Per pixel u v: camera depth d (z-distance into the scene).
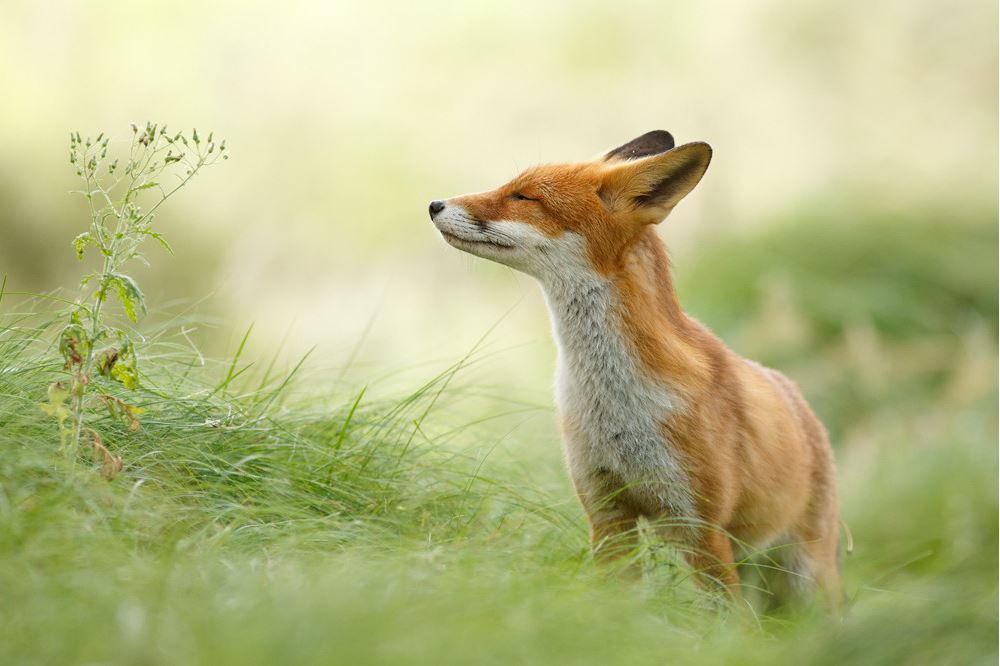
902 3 28.62
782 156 24.69
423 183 26.66
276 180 26.78
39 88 27.78
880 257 19.19
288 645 5.02
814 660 6.52
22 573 5.64
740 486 8.29
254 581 5.77
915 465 14.74
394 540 7.28
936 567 12.09
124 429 7.47
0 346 7.80
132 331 8.70
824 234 19.86
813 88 27.50
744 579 8.88
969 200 20.98
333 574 5.95
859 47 28.47
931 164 23.08
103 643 5.04
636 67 29.77
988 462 14.59
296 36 31.19
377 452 8.61
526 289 20.58
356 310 19.05
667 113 27.02
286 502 7.49
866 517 14.10
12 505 6.21
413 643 5.22
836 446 16.23
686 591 7.95
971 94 26.56
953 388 16.39
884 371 16.95
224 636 5.08
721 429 8.10
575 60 30.48
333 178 26.92
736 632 6.98
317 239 24.22
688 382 8.01
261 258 22.52
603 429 8.16
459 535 7.59
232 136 28.06
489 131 28.00
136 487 6.77
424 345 17.67
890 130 25.69
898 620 6.73
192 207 24.88
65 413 6.66
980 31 27.67
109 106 28.20
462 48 31.33
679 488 7.99
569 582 6.67
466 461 9.47
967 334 17.80
